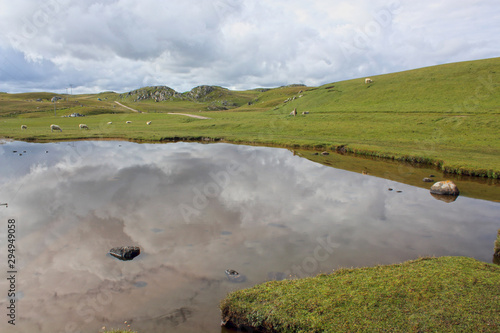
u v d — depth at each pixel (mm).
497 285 9422
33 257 12148
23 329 8297
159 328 8375
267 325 8211
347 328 7695
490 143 38844
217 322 8680
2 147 41312
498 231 13891
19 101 172125
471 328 7598
